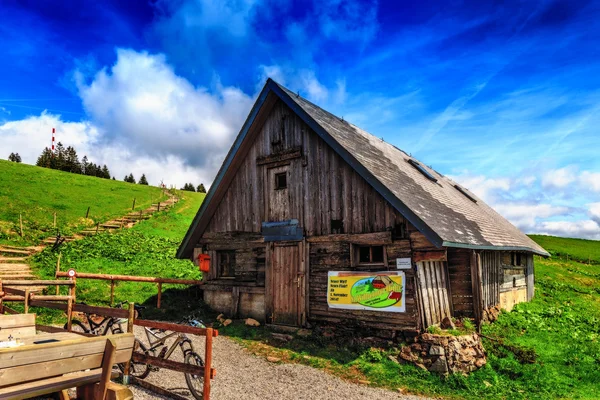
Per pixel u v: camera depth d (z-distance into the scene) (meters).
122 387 4.73
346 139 13.85
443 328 11.31
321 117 14.60
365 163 12.09
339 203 12.69
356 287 11.93
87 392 5.04
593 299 23.52
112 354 4.64
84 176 53.34
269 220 14.44
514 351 10.87
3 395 4.22
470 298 12.26
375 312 11.44
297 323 13.00
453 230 11.70
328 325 12.41
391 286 11.24
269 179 14.66
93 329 9.37
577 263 39.69
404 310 10.88
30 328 6.77
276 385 8.51
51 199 35.47
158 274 19.11
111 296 14.22
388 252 11.51
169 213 38.81
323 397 8.00
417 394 8.50
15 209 29.38
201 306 15.67
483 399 8.45
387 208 11.62
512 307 17.47
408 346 10.35
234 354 10.64
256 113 14.61
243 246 15.04
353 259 12.19
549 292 23.58
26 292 9.32
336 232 12.64
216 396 7.65
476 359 10.03
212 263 16.03
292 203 13.87
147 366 7.93
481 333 11.72
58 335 6.72
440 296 12.00
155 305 15.00
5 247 20.50
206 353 6.55
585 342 12.80
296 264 13.40
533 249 19.94
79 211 33.66
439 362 9.52
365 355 10.41
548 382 9.45
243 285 14.80
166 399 7.14
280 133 14.51
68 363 4.28
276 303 13.70
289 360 10.29
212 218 16.38
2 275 15.66
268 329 13.23
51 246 22.12
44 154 87.12
